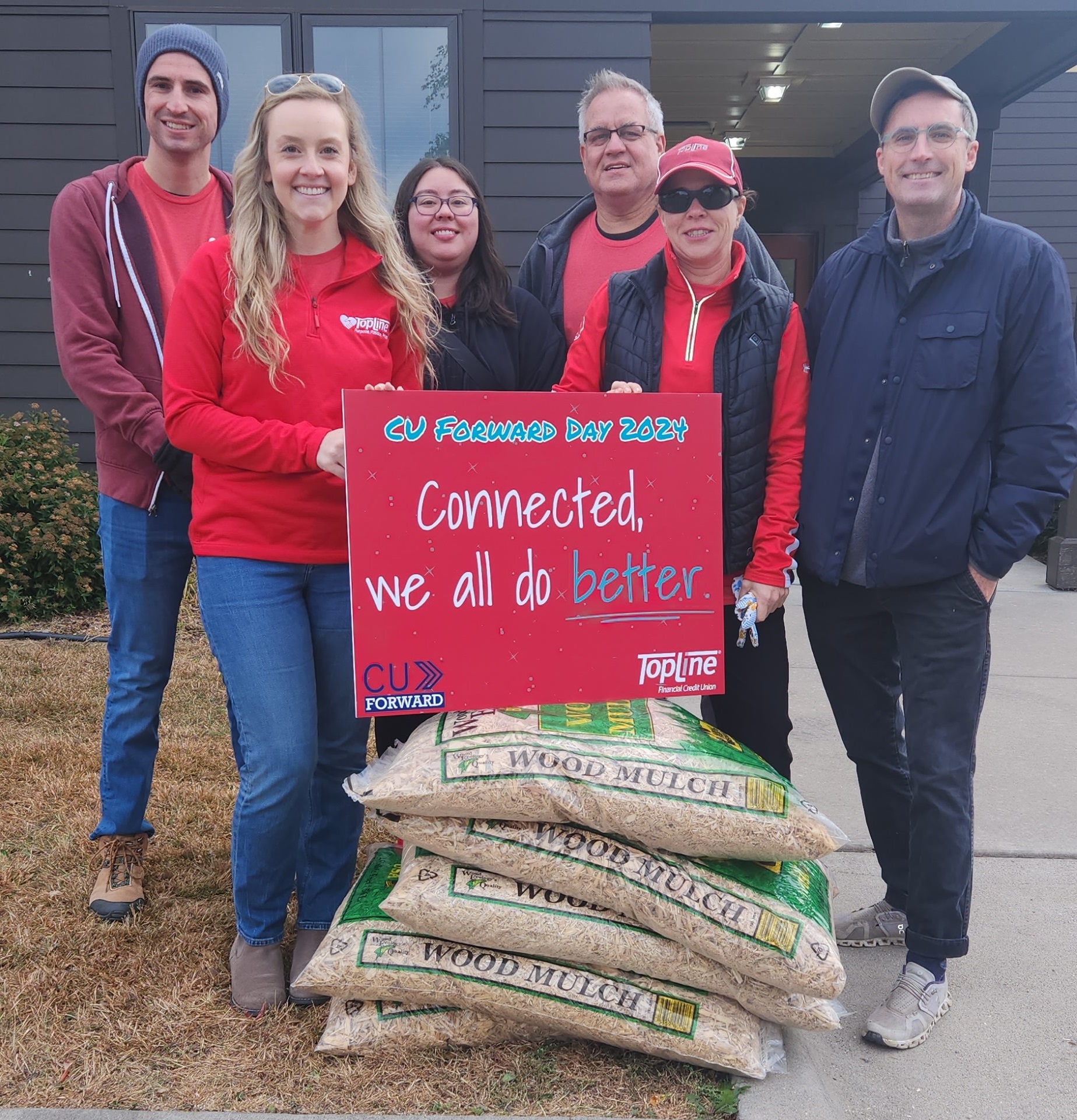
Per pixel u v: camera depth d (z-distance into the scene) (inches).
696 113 332.2
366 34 224.7
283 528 82.7
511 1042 82.9
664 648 83.5
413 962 81.0
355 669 78.2
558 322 115.0
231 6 222.4
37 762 139.5
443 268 103.0
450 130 227.9
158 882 108.1
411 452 77.0
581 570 81.0
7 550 209.2
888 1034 85.3
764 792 78.0
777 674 98.0
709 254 87.1
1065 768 144.8
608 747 79.7
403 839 81.9
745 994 79.4
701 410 82.0
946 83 82.1
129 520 97.7
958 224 85.2
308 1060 81.0
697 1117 75.4
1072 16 230.2
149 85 95.5
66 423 233.9
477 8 223.1
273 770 81.5
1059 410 83.4
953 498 86.0
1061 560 250.8
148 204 99.9
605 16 223.8
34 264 228.1
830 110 327.6
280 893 87.4
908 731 89.7
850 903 108.7
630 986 80.4
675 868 78.8
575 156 228.5
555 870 78.5
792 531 92.4
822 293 95.1
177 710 162.1
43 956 93.7
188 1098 76.4
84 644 197.0
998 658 197.6
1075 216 404.5
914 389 86.4
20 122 222.7
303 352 80.7
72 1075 78.7
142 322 97.2
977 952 100.3
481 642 80.0
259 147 78.7
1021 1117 77.6
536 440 79.0
